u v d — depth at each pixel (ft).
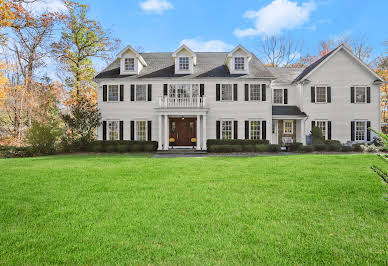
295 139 61.72
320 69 59.52
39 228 11.01
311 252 8.74
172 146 57.52
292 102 63.52
